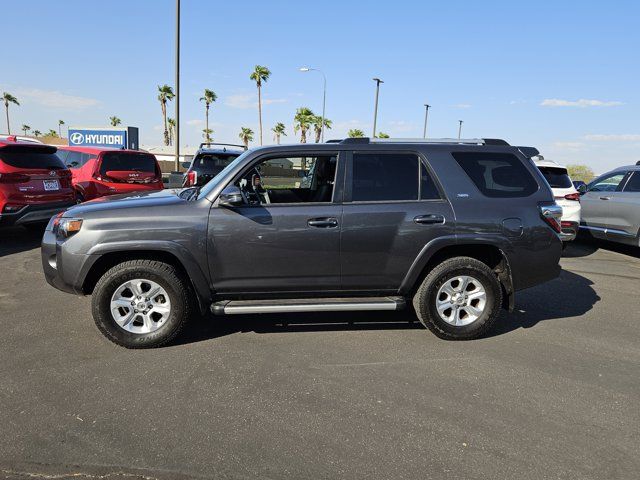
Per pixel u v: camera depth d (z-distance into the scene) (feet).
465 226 14.28
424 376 12.23
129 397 10.90
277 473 8.41
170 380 11.75
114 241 13.15
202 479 8.23
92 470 8.38
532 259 14.78
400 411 10.52
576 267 25.99
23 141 28.66
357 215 13.94
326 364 12.84
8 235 31.32
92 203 14.62
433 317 14.40
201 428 9.73
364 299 14.34
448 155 14.66
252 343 14.17
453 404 10.86
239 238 13.53
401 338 14.84
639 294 20.51
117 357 13.02
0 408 10.34
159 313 13.75
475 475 8.45
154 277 13.35
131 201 14.14
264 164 14.20
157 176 37.73
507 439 9.54
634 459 8.98
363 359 13.21
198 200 13.79
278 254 13.75
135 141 90.02
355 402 10.87
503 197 14.69
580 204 32.24
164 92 187.73
